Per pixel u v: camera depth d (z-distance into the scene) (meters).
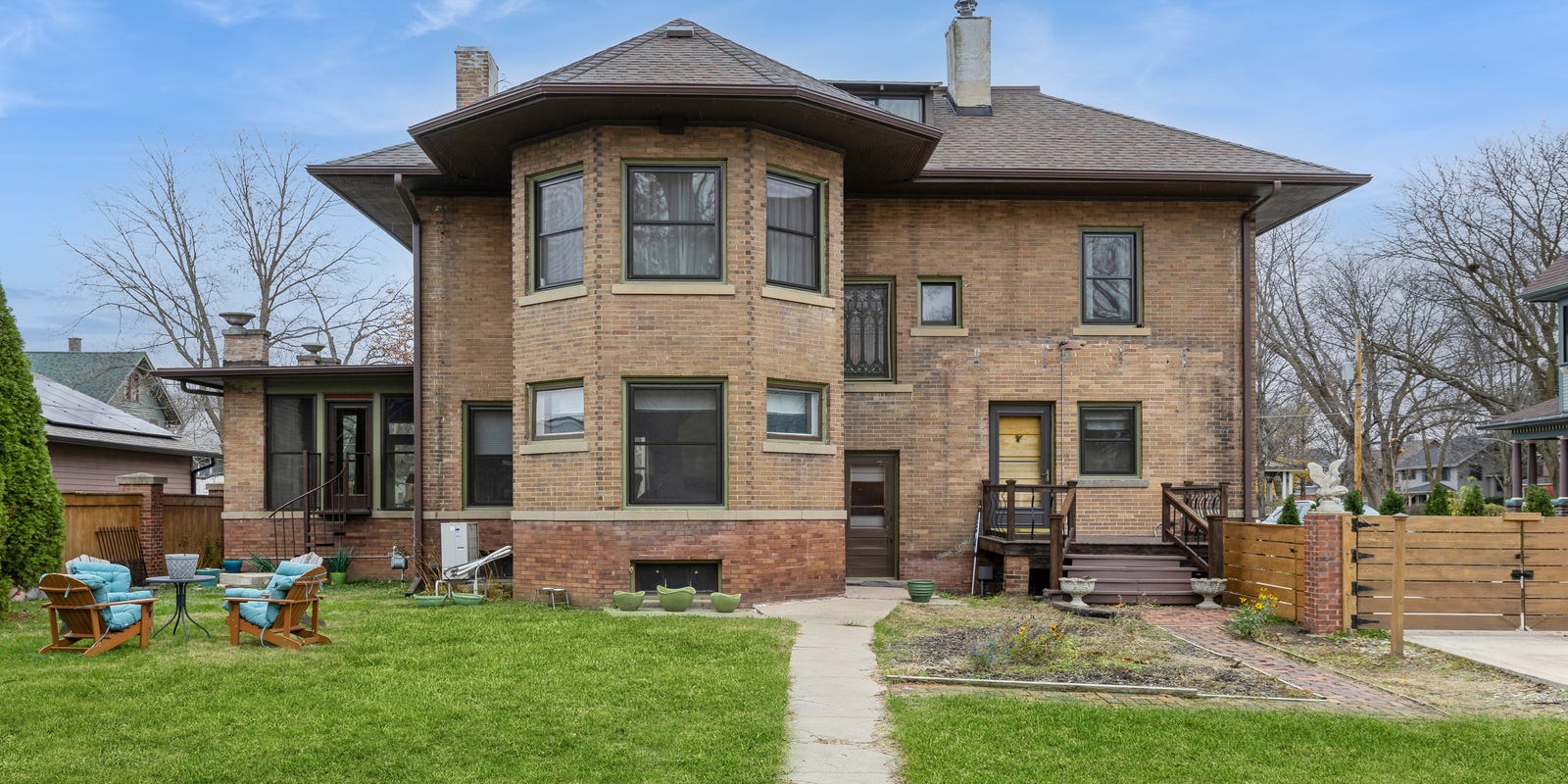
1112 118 21.52
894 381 18.64
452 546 16.64
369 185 18.14
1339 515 13.57
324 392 19.83
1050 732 8.40
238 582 15.23
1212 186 18.28
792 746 8.06
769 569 15.23
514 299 16.11
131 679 9.69
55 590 10.80
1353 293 42.78
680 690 9.54
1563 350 28.16
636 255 15.19
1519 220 37.44
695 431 15.25
